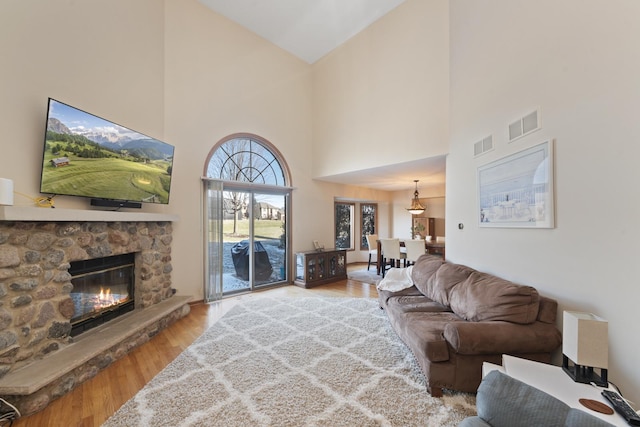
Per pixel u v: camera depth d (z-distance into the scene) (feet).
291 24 16.05
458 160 11.71
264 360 8.21
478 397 4.46
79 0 9.07
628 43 5.02
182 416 5.83
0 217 5.82
